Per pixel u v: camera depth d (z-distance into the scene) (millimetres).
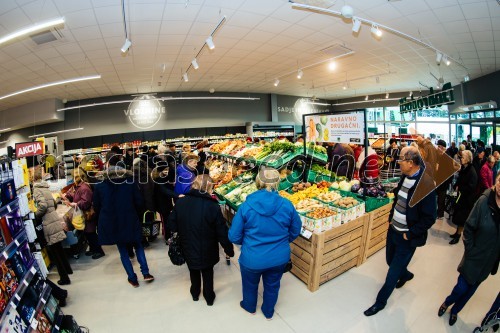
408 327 2305
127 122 13117
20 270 1785
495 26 5926
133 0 4480
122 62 7773
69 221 3635
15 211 1910
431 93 10539
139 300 2822
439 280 2953
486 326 2123
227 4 4852
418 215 2234
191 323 2451
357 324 2361
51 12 4602
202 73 10117
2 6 4246
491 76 10633
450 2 4832
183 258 2801
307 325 2365
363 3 4867
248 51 7676
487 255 2078
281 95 17219
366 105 19156
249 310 2520
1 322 1384
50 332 1888
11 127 13430
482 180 3992
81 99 12547
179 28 5746
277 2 4867
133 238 2939
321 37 6730
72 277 3324
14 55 6312
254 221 2146
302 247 2963
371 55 8398
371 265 3283
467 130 12758
